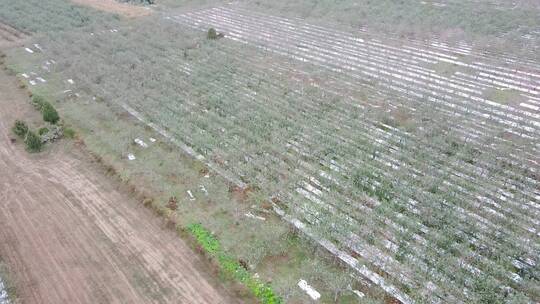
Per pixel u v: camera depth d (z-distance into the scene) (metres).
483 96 34.91
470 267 19.91
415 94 35.12
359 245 21.47
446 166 26.97
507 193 24.75
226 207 24.08
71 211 24.38
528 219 22.83
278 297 19.14
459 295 18.92
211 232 22.53
